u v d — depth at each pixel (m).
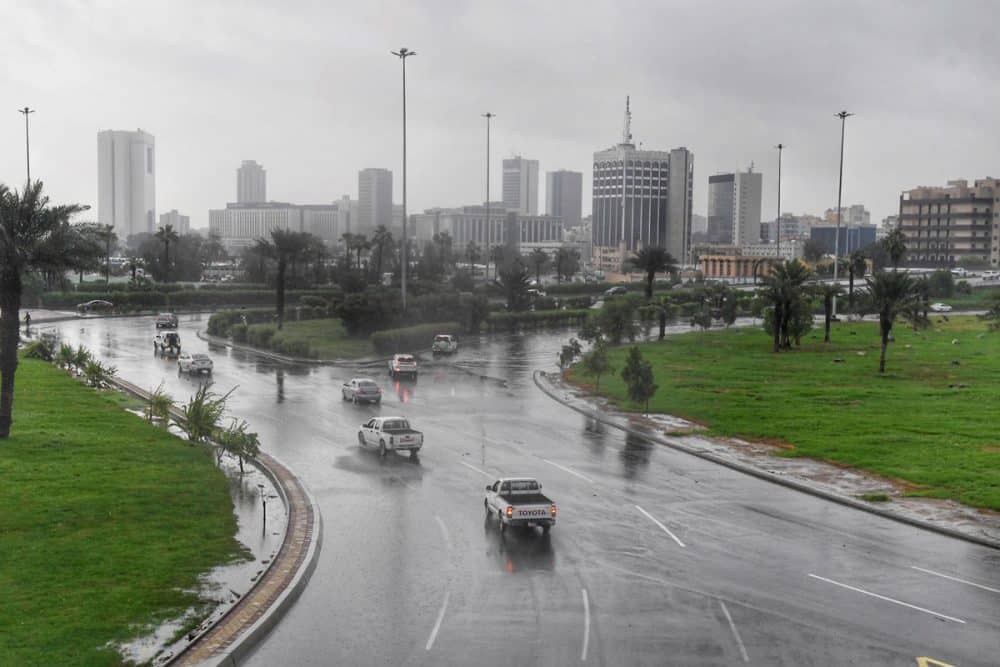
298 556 25.97
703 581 24.55
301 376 68.56
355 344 87.75
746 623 21.58
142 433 43.25
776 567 25.77
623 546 27.67
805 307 90.12
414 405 55.41
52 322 111.19
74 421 45.50
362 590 23.70
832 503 33.12
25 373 63.91
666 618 21.86
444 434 45.97
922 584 24.44
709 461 40.22
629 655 19.66
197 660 18.89
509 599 23.08
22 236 40.56
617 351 89.06
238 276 192.38
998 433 45.31
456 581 24.42
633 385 52.41
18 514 28.98
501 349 92.44
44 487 32.38
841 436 44.78
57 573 23.91
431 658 19.48
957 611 22.47
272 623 21.27
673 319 137.88
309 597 23.17
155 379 64.88
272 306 139.38
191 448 40.31
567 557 26.58
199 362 67.81
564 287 179.62
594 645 20.19
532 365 78.19
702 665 19.17
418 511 31.48
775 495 34.19
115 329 103.50
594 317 97.06
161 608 21.77
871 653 19.91
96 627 20.47
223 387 61.62
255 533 28.36
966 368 73.44
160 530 27.98
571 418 51.44
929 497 33.41
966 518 30.70
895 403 55.28
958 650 20.11
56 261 41.25
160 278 165.00
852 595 23.55
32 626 20.36
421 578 24.66
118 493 31.94
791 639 20.62
